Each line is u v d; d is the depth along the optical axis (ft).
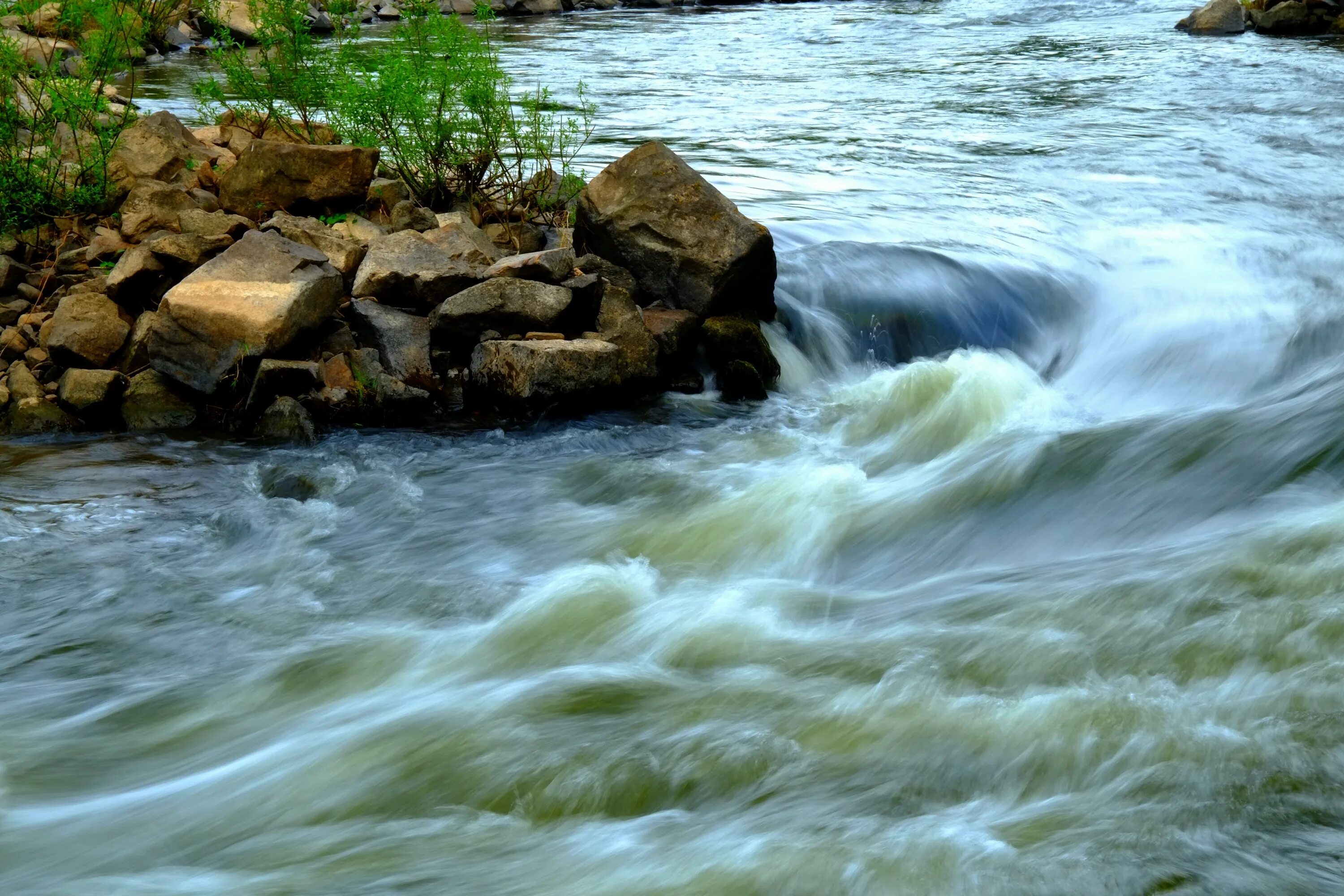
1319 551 15.53
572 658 15.62
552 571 18.31
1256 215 35.17
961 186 37.96
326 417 22.81
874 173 39.63
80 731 14.21
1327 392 20.16
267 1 30.17
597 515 20.15
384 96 28.12
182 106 46.29
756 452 22.65
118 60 29.45
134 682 15.20
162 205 25.86
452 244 25.59
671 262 25.38
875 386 25.49
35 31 31.48
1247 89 56.13
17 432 22.13
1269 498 17.70
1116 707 13.01
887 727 13.26
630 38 80.59
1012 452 20.77
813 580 18.29
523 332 23.86
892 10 101.50
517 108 49.37
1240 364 25.90
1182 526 17.80
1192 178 39.34
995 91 57.41
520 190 29.89
